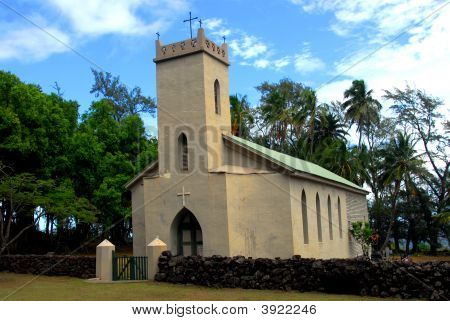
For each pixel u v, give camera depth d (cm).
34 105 3500
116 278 2150
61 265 2458
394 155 5447
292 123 6025
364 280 1594
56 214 3241
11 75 3450
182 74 2564
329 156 5875
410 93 5962
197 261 1938
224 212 2334
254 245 2398
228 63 2772
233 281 1827
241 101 6228
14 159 3450
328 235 3033
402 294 1517
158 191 2520
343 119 6625
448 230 5831
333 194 3291
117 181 3931
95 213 3428
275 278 1759
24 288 1936
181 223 2531
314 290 1683
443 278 1477
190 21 2583
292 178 2467
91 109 4503
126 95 6209
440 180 5959
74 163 3909
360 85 6369
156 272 2047
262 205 2430
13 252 3688
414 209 5947
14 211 3116
